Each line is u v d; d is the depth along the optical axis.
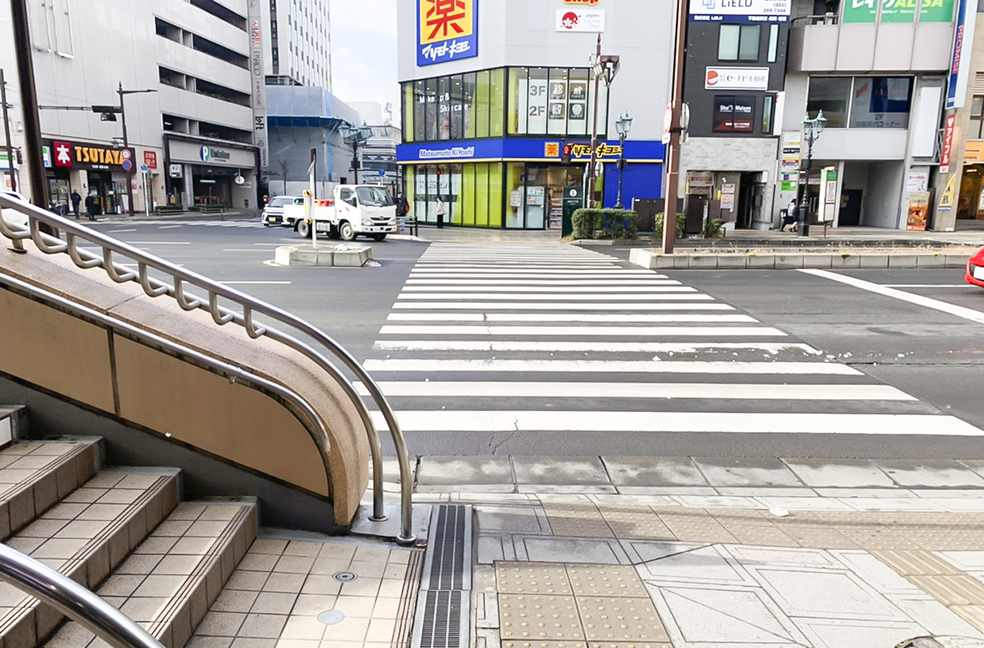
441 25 31.17
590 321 9.70
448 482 4.59
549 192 30.69
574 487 4.54
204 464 3.46
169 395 3.38
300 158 68.50
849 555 3.54
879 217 32.97
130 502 3.01
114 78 41.03
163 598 2.55
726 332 9.12
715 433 5.55
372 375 6.99
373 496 3.91
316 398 3.52
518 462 4.95
